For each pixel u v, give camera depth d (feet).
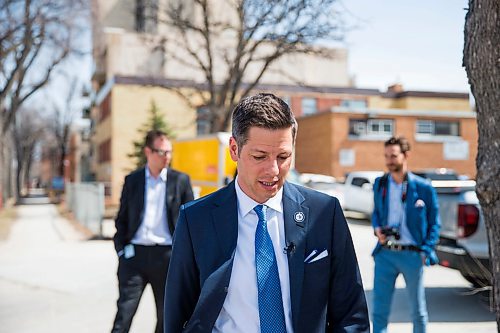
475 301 23.09
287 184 6.89
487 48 8.86
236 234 6.51
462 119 102.63
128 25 134.82
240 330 6.41
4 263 33.96
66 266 32.76
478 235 20.84
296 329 6.29
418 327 14.48
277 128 6.10
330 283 6.73
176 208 14.11
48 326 19.84
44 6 78.69
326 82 148.25
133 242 13.91
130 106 102.32
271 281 6.40
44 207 109.29
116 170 102.01
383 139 98.07
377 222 15.34
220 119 60.95
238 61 59.06
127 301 13.58
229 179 38.37
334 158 95.91
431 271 30.40
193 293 6.71
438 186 23.79
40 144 251.80
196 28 61.52
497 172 8.80
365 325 6.65
